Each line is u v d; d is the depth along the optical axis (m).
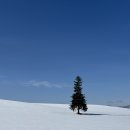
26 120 46.69
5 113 61.66
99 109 112.31
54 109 90.25
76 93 77.50
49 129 34.25
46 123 42.41
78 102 76.81
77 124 42.53
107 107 124.88
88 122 47.56
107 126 40.59
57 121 47.47
